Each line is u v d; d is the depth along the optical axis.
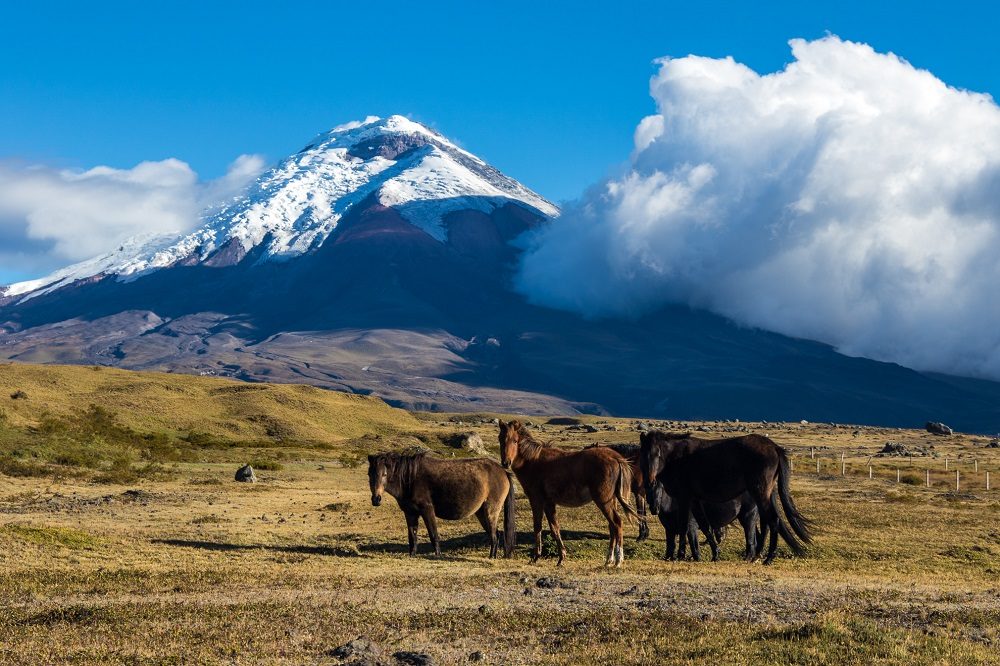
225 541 27.31
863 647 12.34
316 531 31.12
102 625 14.39
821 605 15.72
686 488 23.98
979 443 127.62
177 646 13.01
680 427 171.00
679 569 21.91
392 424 125.56
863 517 33.47
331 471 64.88
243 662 12.21
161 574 19.73
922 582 20.19
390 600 16.73
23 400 87.69
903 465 83.31
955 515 34.50
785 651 12.23
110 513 34.53
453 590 17.98
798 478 60.19
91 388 108.19
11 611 15.64
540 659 12.30
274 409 112.12
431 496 24.36
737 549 26.14
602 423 198.75
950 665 11.70
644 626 13.98
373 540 28.48
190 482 51.53
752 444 23.62
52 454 61.50
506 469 24.91
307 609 15.60
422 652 12.40
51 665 12.02
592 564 23.42
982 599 16.86
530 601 16.58
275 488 49.56
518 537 28.19
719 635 13.17
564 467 23.22
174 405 105.62
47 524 29.06
